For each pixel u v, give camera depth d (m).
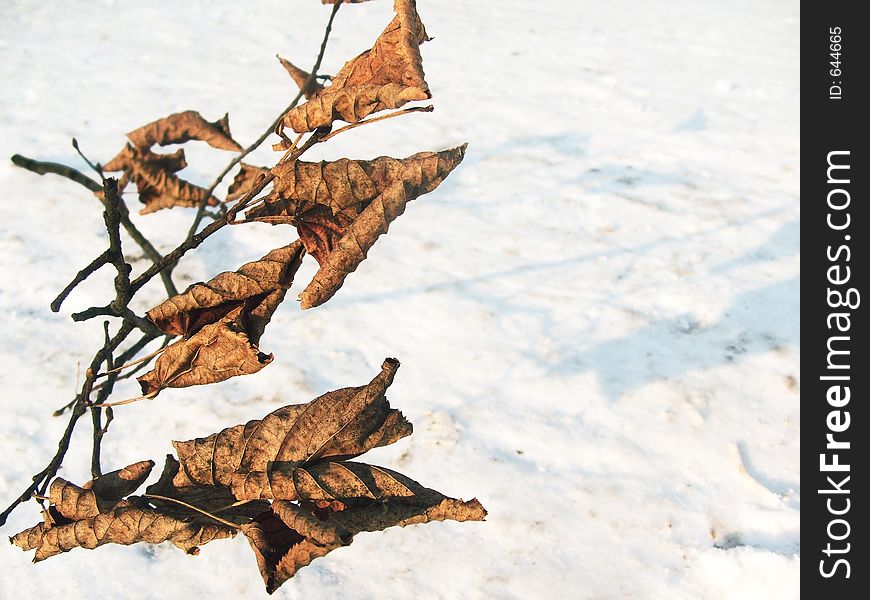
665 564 3.42
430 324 4.73
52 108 7.59
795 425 4.07
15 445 3.98
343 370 4.41
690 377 4.34
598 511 3.62
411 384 4.30
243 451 1.46
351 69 1.51
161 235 5.63
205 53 8.90
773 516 3.59
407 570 3.39
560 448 3.92
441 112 7.31
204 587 3.34
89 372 1.73
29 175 6.41
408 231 5.58
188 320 1.52
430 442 3.94
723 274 5.16
